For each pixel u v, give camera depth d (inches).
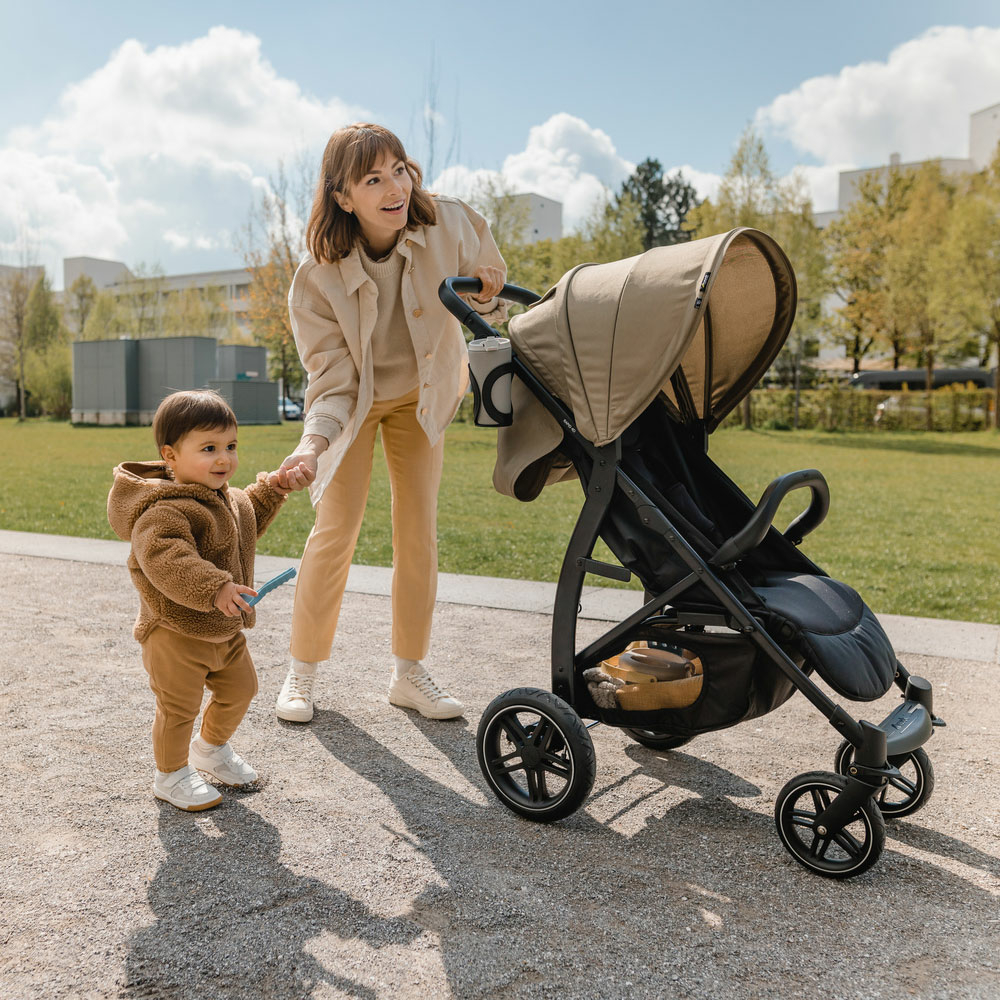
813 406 1108.5
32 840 90.4
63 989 66.9
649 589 98.1
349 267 113.2
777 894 82.7
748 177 1044.5
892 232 1145.4
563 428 99.7
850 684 83.3
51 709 127.5
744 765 113.7
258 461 631.2
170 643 92.8
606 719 100.5
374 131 107.1
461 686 142.1
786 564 105.0
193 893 80.8
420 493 127.3
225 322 2057.1
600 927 76.4
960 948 74.4
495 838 93.1
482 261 124.1
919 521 375.6
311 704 127.5
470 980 68.6
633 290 92.0
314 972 69.4
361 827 94.8
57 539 282.8
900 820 98.9
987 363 1204.5
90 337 2016.5
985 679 146.9
